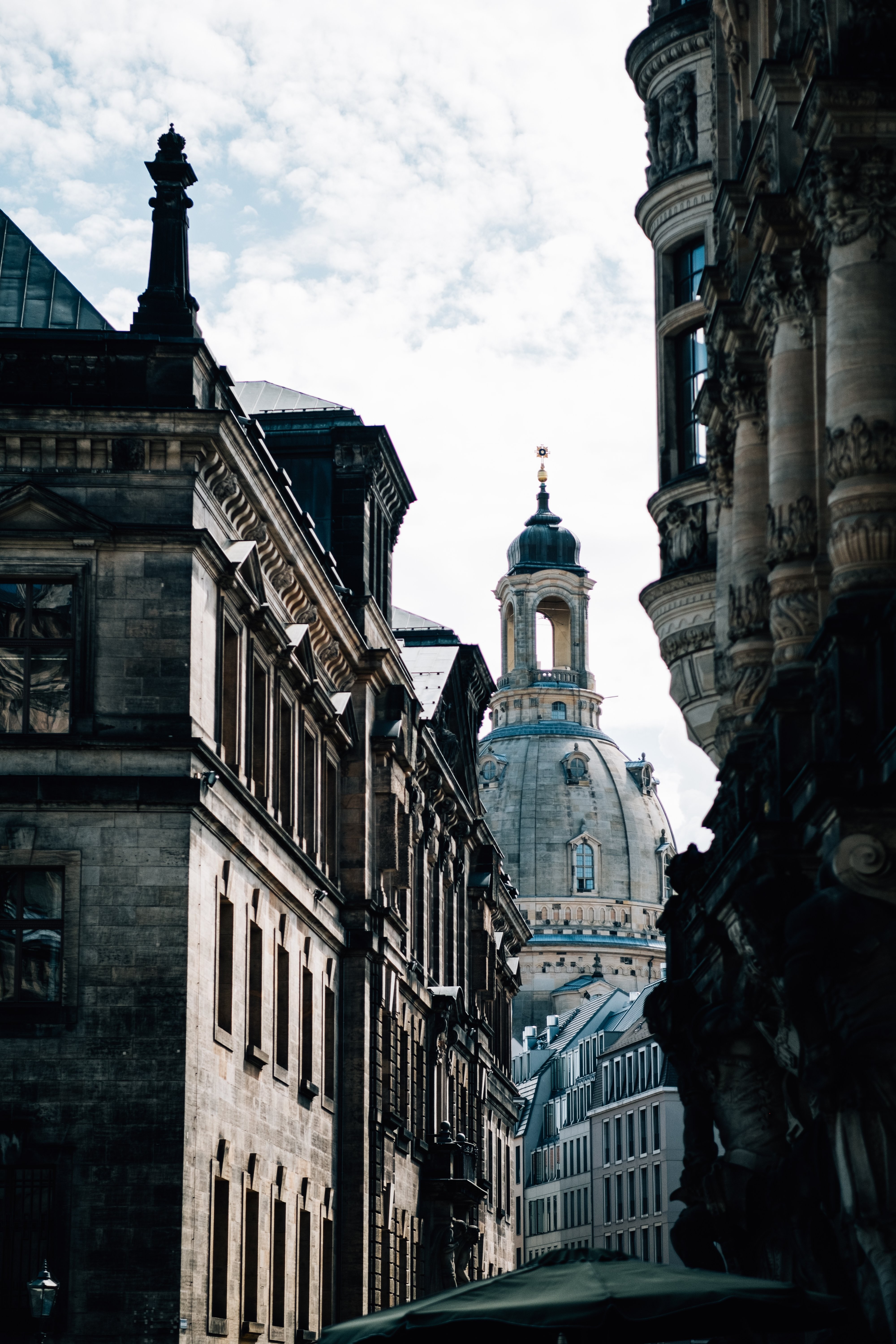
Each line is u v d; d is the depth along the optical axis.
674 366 41.31
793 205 27.50
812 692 26.31
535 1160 199.88
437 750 73.81
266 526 48.19
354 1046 59.06
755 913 24.61
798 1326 21.77
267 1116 47.94
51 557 42.09
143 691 41.66
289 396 70.56
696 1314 21.92
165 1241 39.09
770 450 28.50
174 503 42.44
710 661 39.84
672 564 40.59
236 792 44.97
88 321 46.38
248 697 47.12
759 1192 29.31
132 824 41.00
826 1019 21.81
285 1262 49.47
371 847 61.41
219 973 44.53
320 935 55.94
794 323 28.02
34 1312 36.28
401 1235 65.62
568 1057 197.12
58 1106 39.78
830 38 25.91
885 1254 21.19
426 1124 72.75
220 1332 42.28
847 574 24.47
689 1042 33.56
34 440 42.44
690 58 40.88
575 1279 21.48
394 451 66.81
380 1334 21.28
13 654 41.88
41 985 40.38
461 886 86.56
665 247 41.38
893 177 25.05
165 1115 39.72
